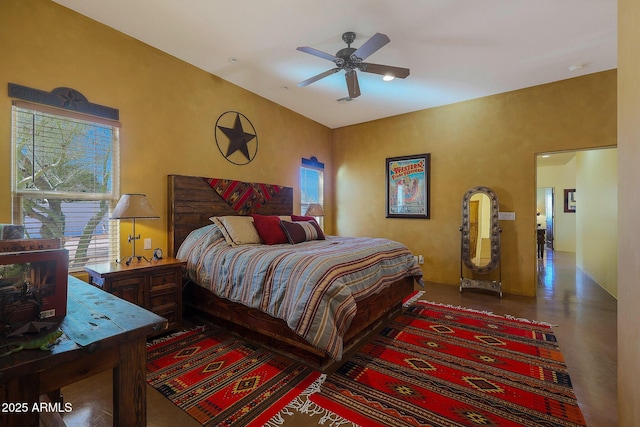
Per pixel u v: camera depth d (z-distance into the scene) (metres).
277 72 3.59
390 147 5.17
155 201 3.09
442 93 4.18
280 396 1.80
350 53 2.58
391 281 2.84
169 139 3.21
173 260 2.83
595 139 3.61
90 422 1.56
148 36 2.87
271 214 4.38
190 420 1.59
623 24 1.29
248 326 2.47
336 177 5.84
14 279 0.94
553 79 3.76
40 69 2.32
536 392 1.85
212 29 2.75
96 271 2.30
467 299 3.83
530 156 4.01
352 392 1.84
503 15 2.51
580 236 6.08
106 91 2.70
